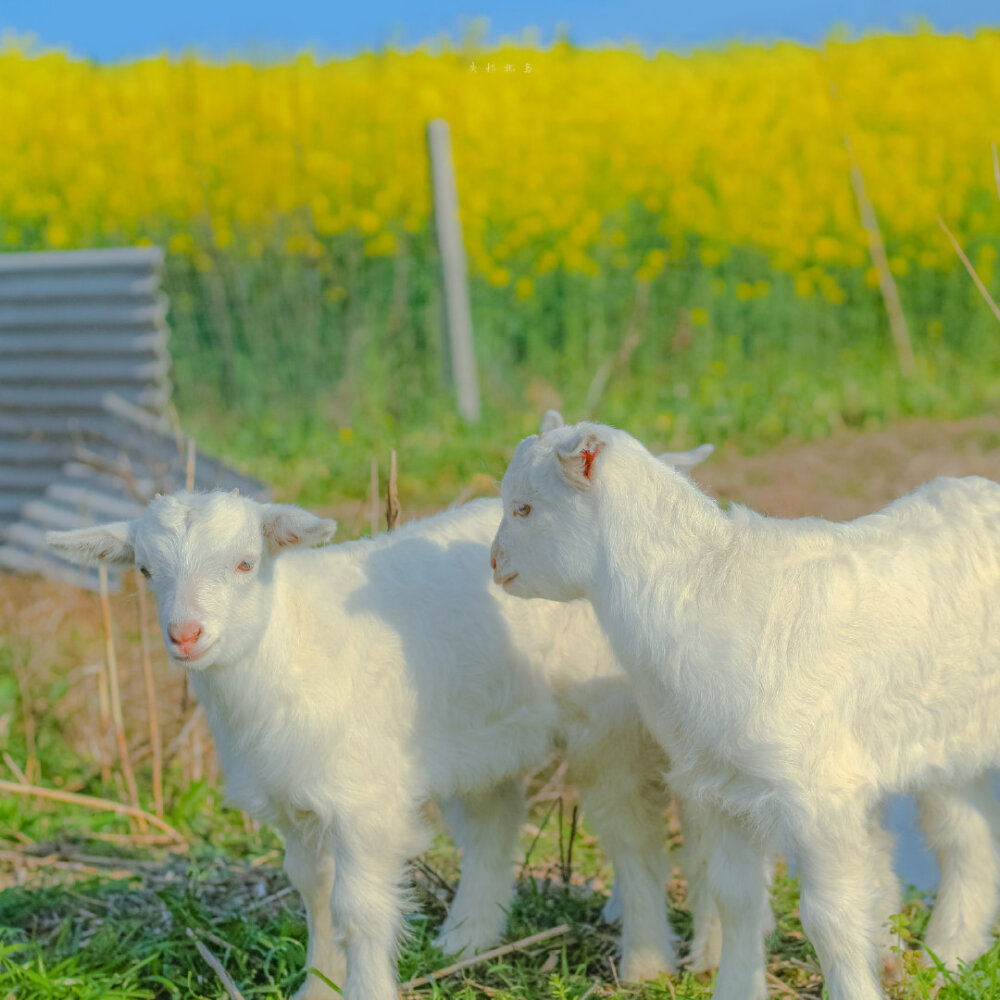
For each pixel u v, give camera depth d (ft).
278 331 42.47
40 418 31.53
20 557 30.12
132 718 22.09
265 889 16.24
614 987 13.55
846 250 43.73
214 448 37.65
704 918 13.76
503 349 42.24
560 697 13.65
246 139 47.44
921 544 11.93
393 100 47.65
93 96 50.60
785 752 11.20
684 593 11.55
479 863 14.61
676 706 11.62
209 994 13.51
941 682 11.71
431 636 13.05
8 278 31.65
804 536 11.85
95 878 16.48
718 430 35.91
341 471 34.53
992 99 46.39
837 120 46.26
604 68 50.08
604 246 43.68
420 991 13.47
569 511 11.92
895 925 12.97
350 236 43.62
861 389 38.19
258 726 12.42
